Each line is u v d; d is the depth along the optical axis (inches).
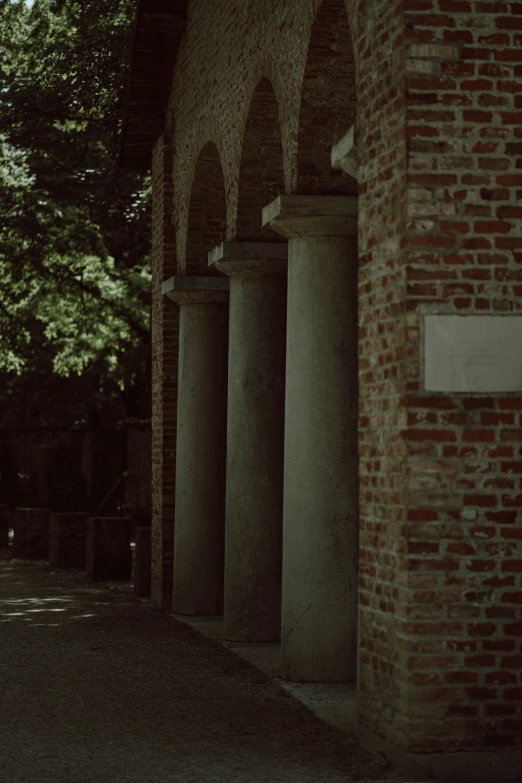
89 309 1026.1
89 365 1149.7
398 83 246.8
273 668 370.3
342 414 349.4
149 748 265.4
